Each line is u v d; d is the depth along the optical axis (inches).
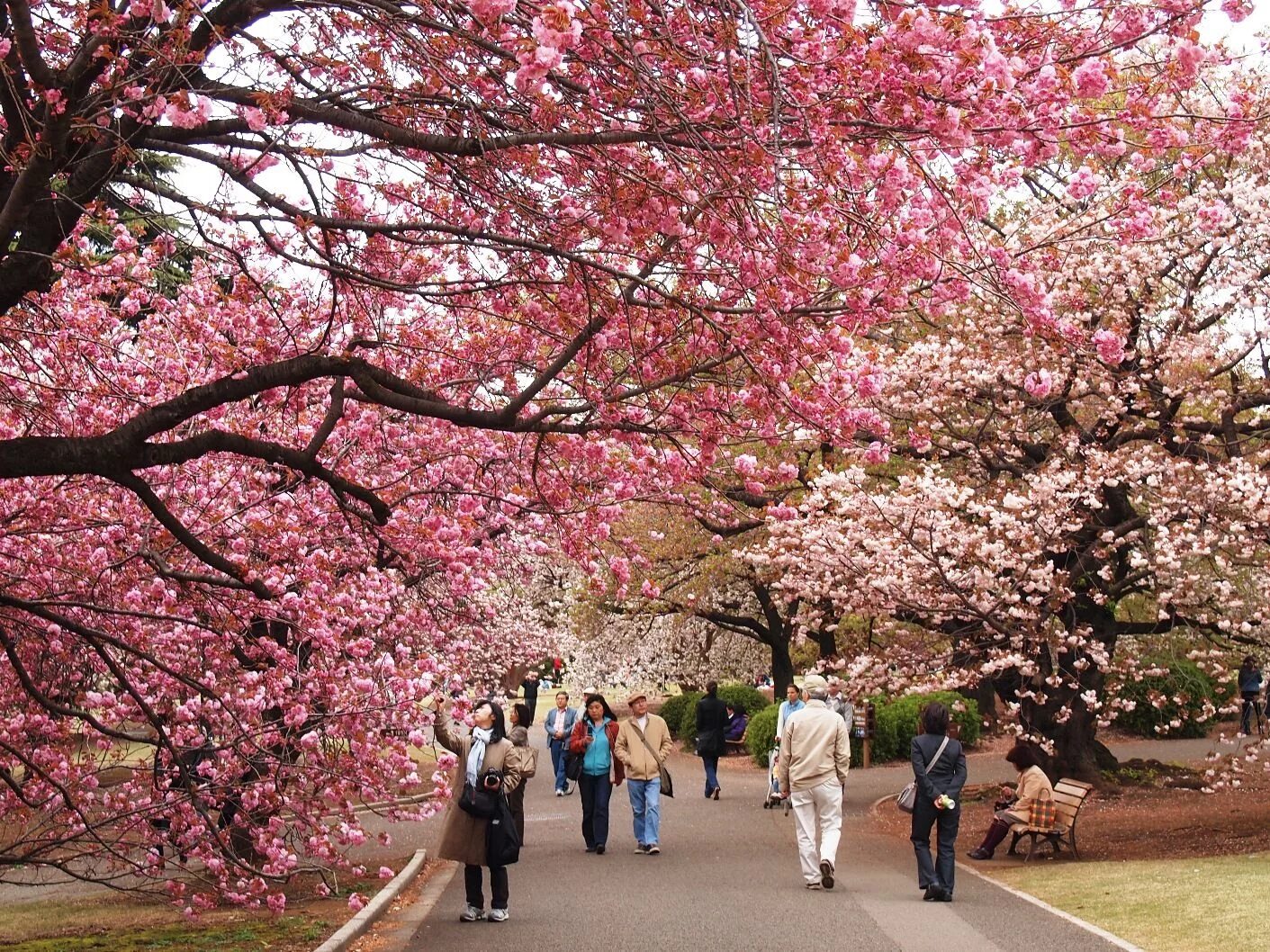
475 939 378.3
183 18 252.1
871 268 283.0
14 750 346.0
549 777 1057.5
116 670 344.8
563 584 1311.5
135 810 361.4
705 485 343.9
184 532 309.6
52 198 282.2
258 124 280.8
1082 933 359.6
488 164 315.3
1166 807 710.5
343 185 382.9
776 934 371.6
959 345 656.4
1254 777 848.3
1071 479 594.9
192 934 414.0
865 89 253.1
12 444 278.2
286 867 367.9
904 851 586.6
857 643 973.2
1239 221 589.0
